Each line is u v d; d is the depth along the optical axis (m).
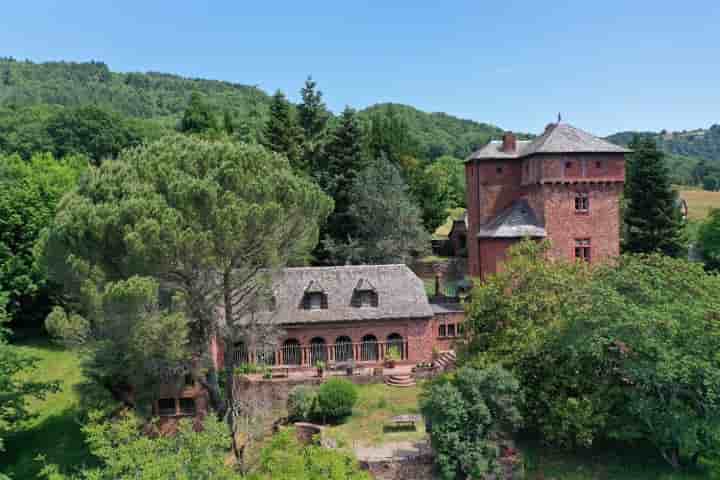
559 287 28.86
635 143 66.50
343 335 35.66
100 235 20.95
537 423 27.69
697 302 25.53
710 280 27.28
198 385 29.83
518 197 45.00
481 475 24.30
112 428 19.58
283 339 35.16
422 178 67.19
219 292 25.70
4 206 43.41
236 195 22.91
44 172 54.53
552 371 26.80
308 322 34.72
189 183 21.88
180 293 23.62
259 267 25.52
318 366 33.31
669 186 56.62
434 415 25.45
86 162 75.94
